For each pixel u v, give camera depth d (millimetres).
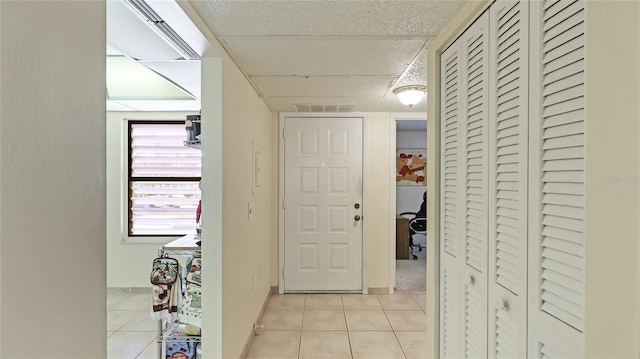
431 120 1758
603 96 767
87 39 761
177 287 2021
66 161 699
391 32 1634
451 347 1570
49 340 658
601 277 770
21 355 599
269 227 3490
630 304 737
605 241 765
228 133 1905
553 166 917
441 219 1687
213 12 1444
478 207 1321
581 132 820
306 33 1648
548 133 934
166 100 3146
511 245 1104
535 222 978
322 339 2619
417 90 2553
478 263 1319
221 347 1783
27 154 604
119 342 2586
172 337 1983
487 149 1247
